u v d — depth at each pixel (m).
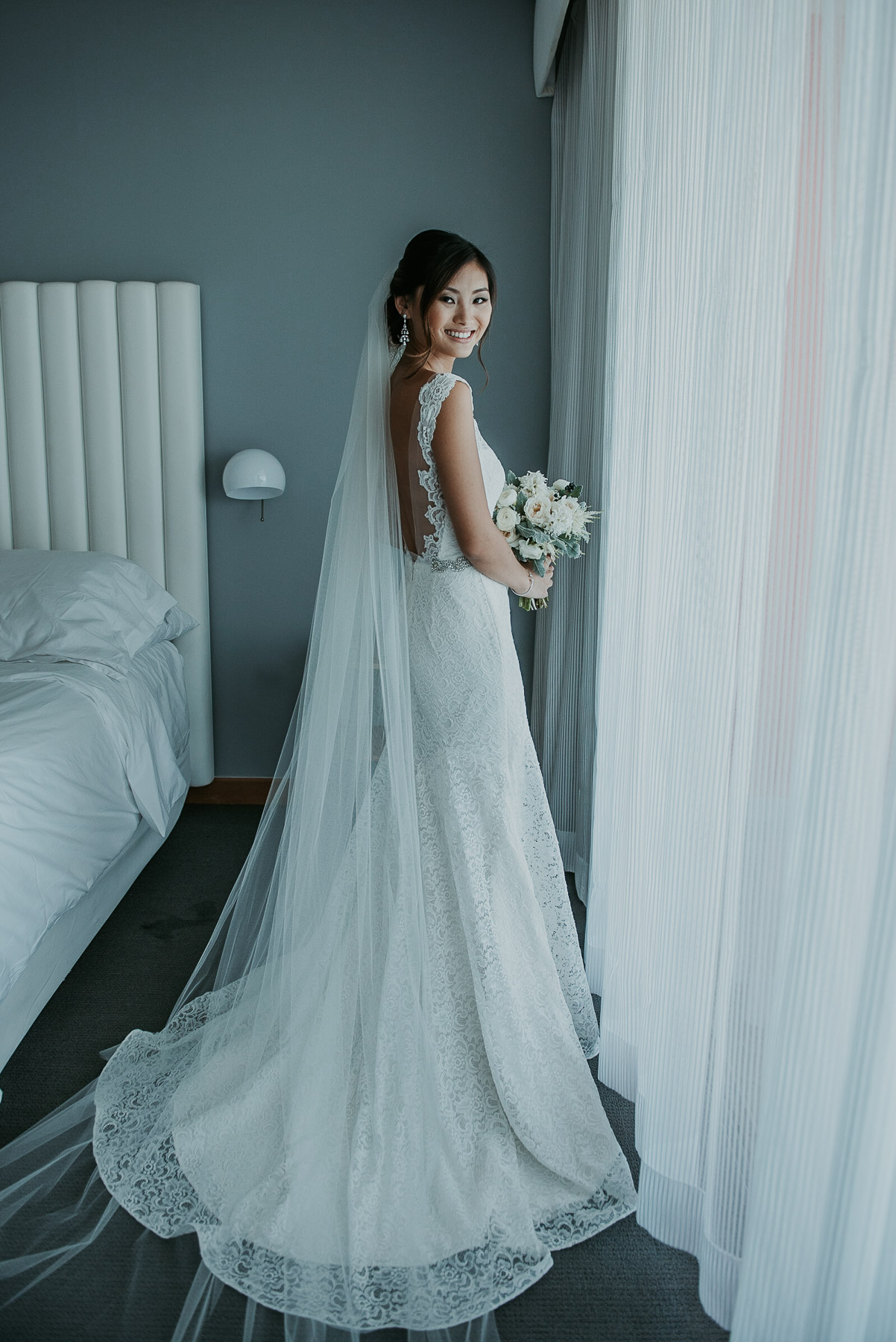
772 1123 1.10
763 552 1.30
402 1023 1.63
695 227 1.65
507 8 3.33
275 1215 1.52
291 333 3.54
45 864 2.07
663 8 1.79
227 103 3.42
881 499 0.97
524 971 1.74
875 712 0.99
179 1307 1.45
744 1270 1.15
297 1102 1.64
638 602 1.91
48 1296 1.46
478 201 3.43
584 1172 1.66
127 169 3.46
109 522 3.52
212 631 3.73
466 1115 1.67
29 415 3.48
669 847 1.58
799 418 1.24
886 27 0.92
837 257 1.00
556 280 3.31
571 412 3.03
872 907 0.99
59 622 2.97
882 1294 1.06
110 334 3.42
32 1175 1.69
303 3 3.36
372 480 1.78
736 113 1.35
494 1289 1.45
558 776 3.12
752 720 1.33
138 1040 2.07
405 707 1.72
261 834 2.13
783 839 1.26
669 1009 1.57
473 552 1.73
